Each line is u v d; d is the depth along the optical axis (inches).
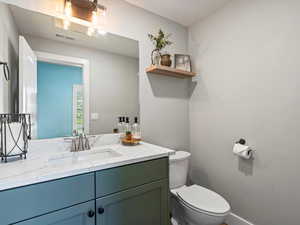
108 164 36.3
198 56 77.2
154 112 70.0
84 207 33.5
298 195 46.6
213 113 70.7
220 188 68.1
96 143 56.4
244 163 59.7
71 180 32.2
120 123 61.4
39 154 44.0
